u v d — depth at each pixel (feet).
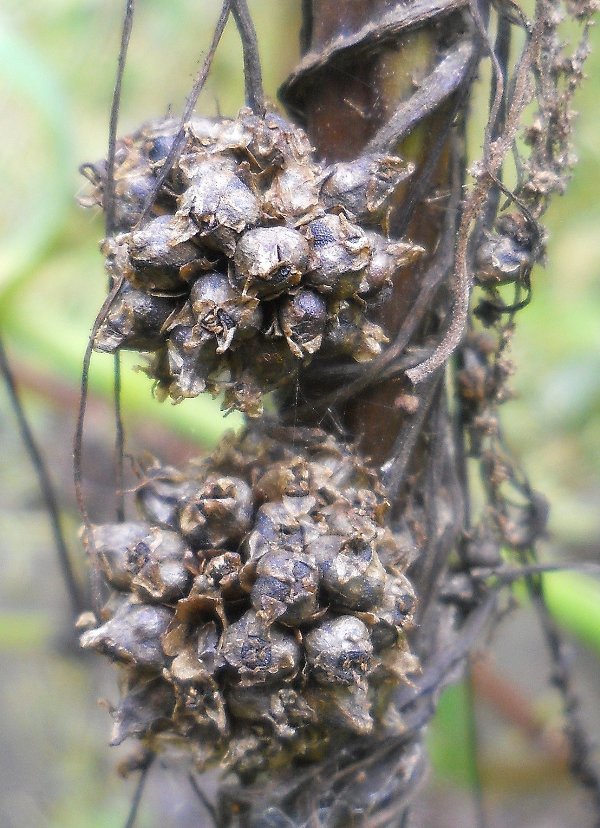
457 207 0.24
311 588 0.22
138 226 0.23
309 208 0.22
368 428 0.25
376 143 0.24
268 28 0.40
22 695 0.61
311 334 0.22
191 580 0.23
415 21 0.24
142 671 0.24
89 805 0.56
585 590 0.34
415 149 0.24
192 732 0.24
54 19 0.48
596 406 0.48
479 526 0.28
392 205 0.24
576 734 0.32
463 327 0.23
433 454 0.25
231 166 0.22
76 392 0.44
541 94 0.25
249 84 0.24
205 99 0.46
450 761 0.43
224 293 0.22
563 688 0.31
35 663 0.62
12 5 0.48
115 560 0.24
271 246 0.21
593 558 0.47
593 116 0.42
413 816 0.29
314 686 0.23
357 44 0.24
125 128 0.48
